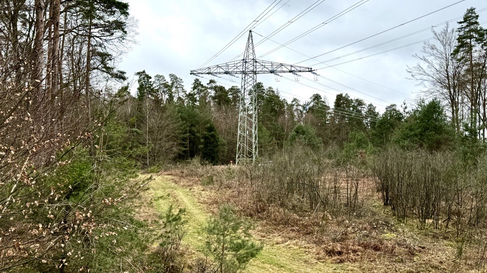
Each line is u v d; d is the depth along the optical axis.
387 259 5.95
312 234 7.37
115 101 4.50
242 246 4.85
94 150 4.79
